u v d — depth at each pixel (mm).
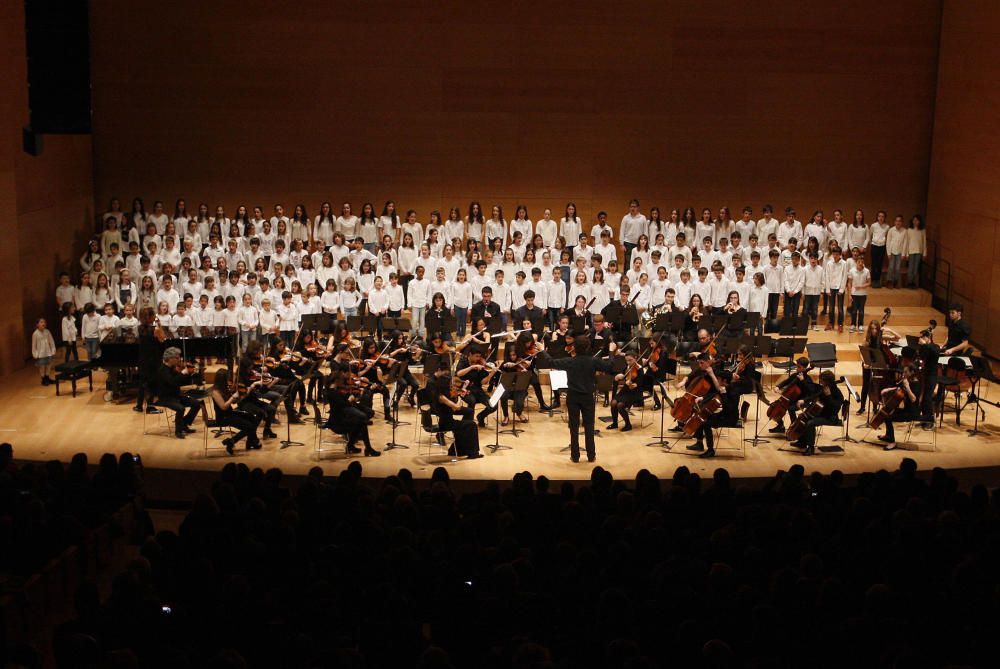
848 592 8289
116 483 11578
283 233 20266
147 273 19031
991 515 10031
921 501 10133
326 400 14727
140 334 16172
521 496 10555
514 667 6668
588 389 14195
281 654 7293
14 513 10156
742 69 22109
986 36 19781
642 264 19875
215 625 7602
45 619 9438
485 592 8148
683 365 18078
